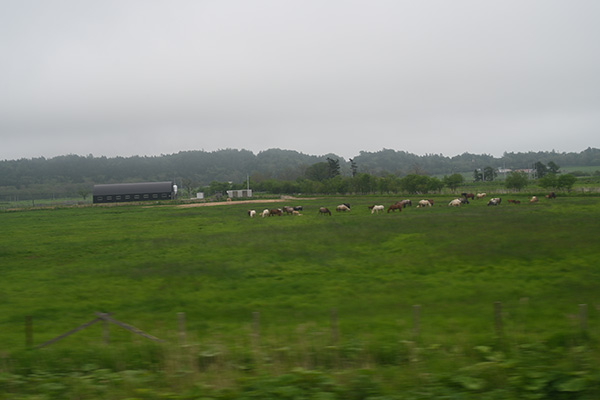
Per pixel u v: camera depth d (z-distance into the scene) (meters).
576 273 21.98
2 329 16.45
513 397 9.09
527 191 97.94
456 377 9.95
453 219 45.44
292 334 14.66
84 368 11.98
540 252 26.94
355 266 25.88
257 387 9.84
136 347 13.40
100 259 31.25
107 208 106.19
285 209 66.25
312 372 10.45
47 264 30.03
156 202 123.56
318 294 20.34
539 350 11.94
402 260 26.86
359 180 126.62
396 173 189.75
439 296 19.19
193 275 24.91
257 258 29.02
